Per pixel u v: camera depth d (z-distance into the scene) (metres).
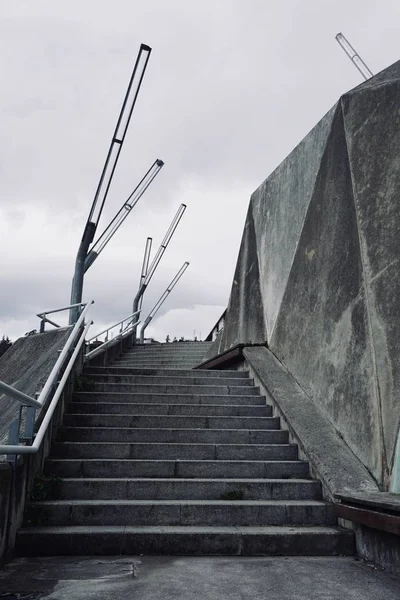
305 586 3.50
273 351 8.54
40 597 3.15
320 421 6.21
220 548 4.39
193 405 6.86
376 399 5.27
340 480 5.02
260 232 10.46
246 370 8.68
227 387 7.67
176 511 4.74
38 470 5.07
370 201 6.08
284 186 9.30
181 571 3.83
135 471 5.43
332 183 7.18
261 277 9.92
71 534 4.30
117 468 5.41
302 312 7.57
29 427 4.47
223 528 4.60
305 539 4.44
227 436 6.22
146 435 6.11
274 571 3.88
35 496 4.82
